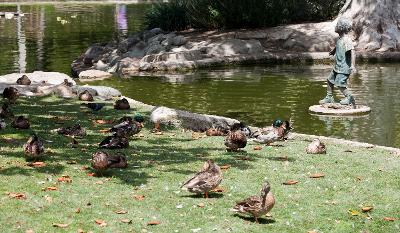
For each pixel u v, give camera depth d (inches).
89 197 351.9
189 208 339.6
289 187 384.5
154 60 1072.2
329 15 1365.7
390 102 761.6
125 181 384.2
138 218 323.3
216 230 311.0
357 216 341.1
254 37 1219.2
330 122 662.5
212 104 753.0
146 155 453.1
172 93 830.5
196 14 1336.1
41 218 318.0
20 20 1871.3
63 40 1428.4
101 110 624.4
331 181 398.3
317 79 937.5
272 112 708.7
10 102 646.5
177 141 504.7
